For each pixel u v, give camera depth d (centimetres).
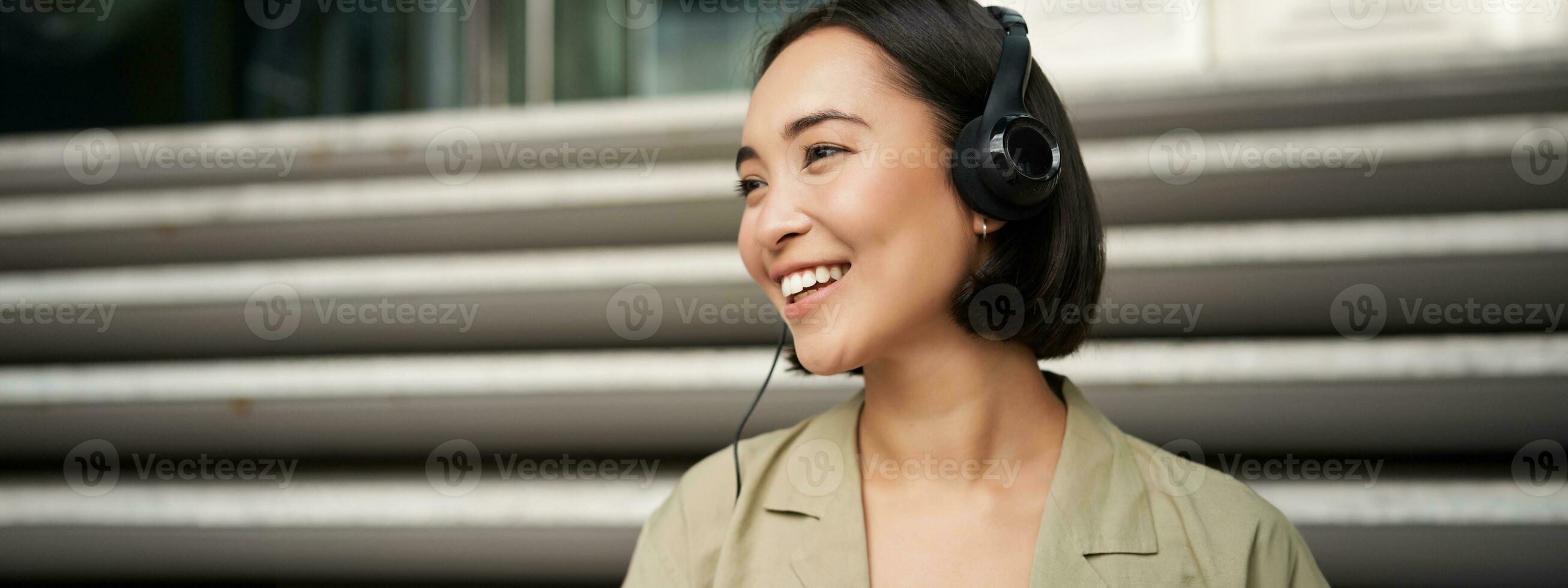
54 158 205
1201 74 179
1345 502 119
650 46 307
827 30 78
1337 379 126
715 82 305
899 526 77
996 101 74
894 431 80
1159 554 72
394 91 306
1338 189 155
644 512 129
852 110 72
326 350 167
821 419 88
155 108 288
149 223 186
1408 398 126
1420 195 153
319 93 302
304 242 187
